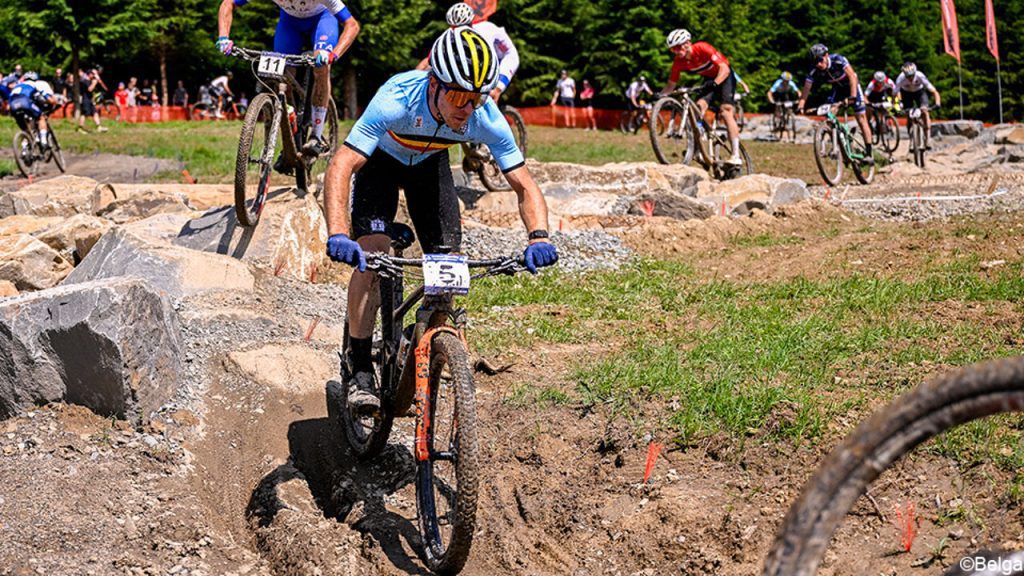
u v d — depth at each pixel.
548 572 4.09
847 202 10.77
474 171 10.48
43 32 28.66
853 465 2.27
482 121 4.15
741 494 4.22
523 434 4.93
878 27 41.78
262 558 4.18
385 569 4.05
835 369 5.16
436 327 4.02
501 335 6.15
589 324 6.41
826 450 4.34
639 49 35.16
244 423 5.01
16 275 6.89
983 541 3.74
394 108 4.06
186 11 37.81
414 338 4.13
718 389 4.88
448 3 36.03
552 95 36.88
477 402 5.27
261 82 7.36
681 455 4.54
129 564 3.85
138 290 4.77
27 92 15.08
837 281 7.07
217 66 40.50
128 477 4.35
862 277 7.16
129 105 31.77
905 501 4.00
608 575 4.04
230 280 6.32
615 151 18.70
